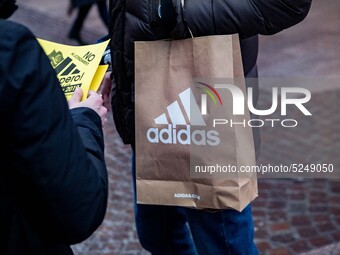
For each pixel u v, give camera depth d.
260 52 7.10
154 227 2.82
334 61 6.75
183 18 2.12
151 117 2.27
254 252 2.55
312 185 4.42
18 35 1.51
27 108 1.49
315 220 4.04
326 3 8.62
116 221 4.11
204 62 2.16
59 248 1.74
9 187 1.58
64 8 9.85
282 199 4.27
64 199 1.53
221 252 2.48
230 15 2.12
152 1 2.17
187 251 2.91
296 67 6.62
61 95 1.57
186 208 2.50
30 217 1.62
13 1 1.75
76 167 1.55
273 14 2.15
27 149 1.49
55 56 2.22
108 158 4.98
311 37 7.49
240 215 2.45
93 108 1.88
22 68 1.50
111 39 2.34
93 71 2.12
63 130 1.54
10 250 1.61
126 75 2.34
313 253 3.62
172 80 2.22
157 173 2.31
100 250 3.82
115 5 2.28
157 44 2.22
